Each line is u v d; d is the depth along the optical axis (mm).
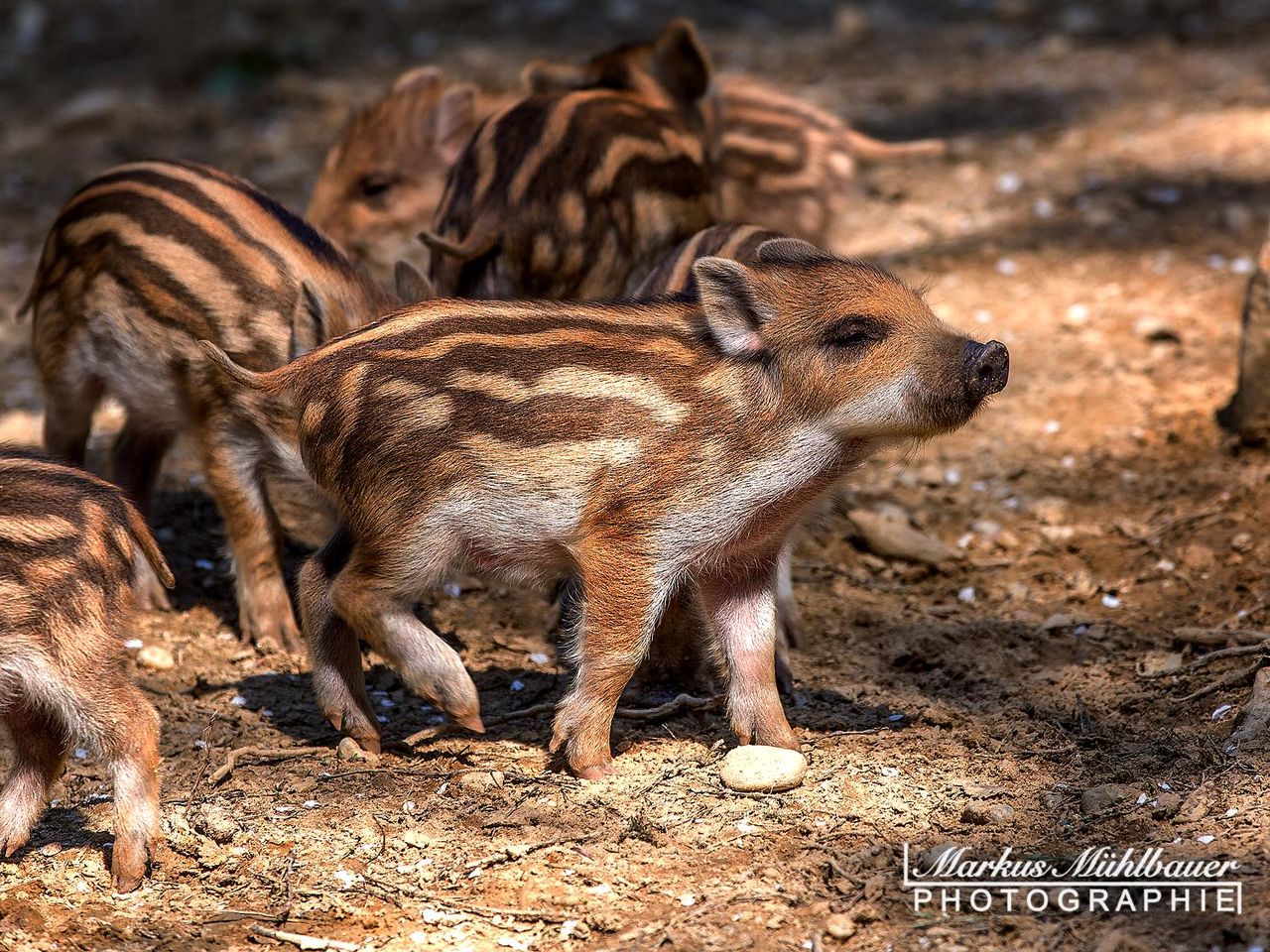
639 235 12242
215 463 10828
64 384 11727
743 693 9117
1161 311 14984
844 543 12383
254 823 8484
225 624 11336
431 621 11203
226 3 27078
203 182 11266
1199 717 9211
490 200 11844
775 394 8445
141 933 7512
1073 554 11844
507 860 8031
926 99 21766
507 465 8531
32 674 7832
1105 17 24562
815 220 15922
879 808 8438
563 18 25859
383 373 8703
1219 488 12164
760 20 25797
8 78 24469
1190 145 18922
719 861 7941
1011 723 9438
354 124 15367
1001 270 16250
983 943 7117
